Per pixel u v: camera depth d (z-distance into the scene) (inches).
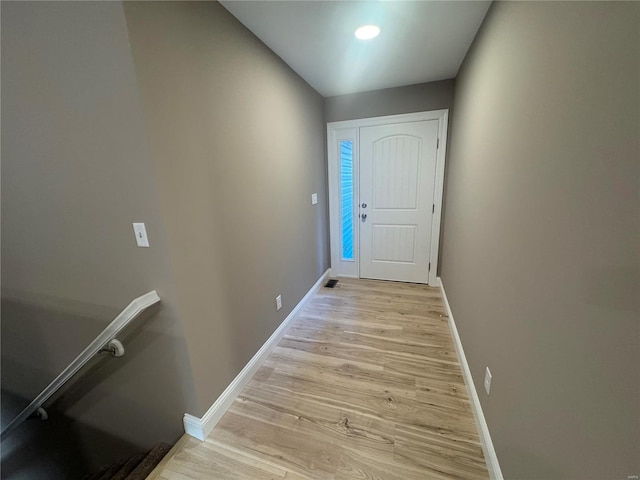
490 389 51.9
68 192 48.9
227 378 64.4
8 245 57.1
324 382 71.9
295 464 51.2
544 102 34.1
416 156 120.2
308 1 56.4
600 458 23.0
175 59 46.1
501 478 44.2
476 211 67.3
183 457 53.3
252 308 74.3
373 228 135.2
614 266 21.5
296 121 95.8
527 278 37.9
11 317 63.6
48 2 39.4
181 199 48.6
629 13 20.1
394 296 121.6
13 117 47.1
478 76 68.0
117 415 63.7
